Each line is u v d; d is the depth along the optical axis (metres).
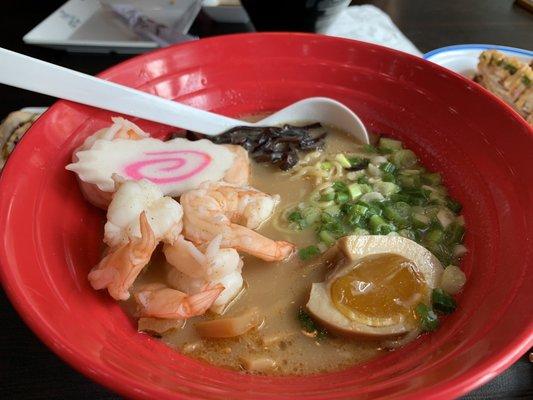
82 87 0.17
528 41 0.29
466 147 0.18
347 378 0.13
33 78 0.16
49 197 0.15
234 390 0.12
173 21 0.26
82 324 0.12
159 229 0.14
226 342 0.14
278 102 0.21
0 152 0.19
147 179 0.16
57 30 0.26
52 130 0.16
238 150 0.18
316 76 0.21
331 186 0.19
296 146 0.20
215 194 0.15
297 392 0.12
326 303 0.14
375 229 0.17
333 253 0.16
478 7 0.32
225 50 0.20
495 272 0.14
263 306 0.15
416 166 0.19
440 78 0.19
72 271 0.14
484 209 0.16
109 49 0.26
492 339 0.12
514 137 0.16
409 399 0.10
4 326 0.15
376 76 0.20
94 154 0.16
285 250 0.16
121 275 0.13
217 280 0.14
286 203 0.18
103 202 0.16
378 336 0.14
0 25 0.28
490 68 0.23
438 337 0.13
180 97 0.20
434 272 0.15
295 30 0.26
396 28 0.28
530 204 0.14
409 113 0.20
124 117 0.18
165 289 0.14
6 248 0.12
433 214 0.17
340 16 0.28
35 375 0.14
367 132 0.21
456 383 0.10
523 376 0.14
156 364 0.12
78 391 0.14
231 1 0.28
